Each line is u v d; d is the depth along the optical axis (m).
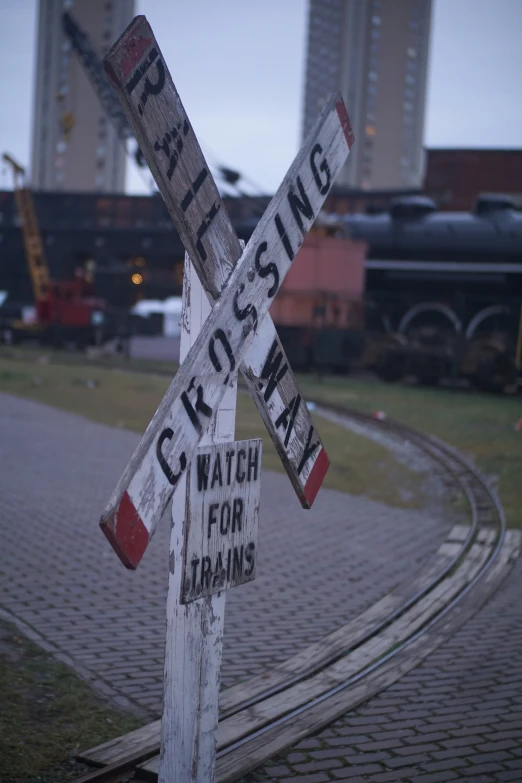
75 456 11.68
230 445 2.74
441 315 29.11
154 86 2.28
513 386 27.47
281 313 28.95
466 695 4.75
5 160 42.28
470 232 28.70
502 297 28.45
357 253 29.00
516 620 6.08
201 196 2.49
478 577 7.08
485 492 10.73
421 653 5.37
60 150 104.88
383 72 116.25
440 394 24.77
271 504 9.57
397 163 117.75
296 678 4.84
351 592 6.62
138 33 2.20
